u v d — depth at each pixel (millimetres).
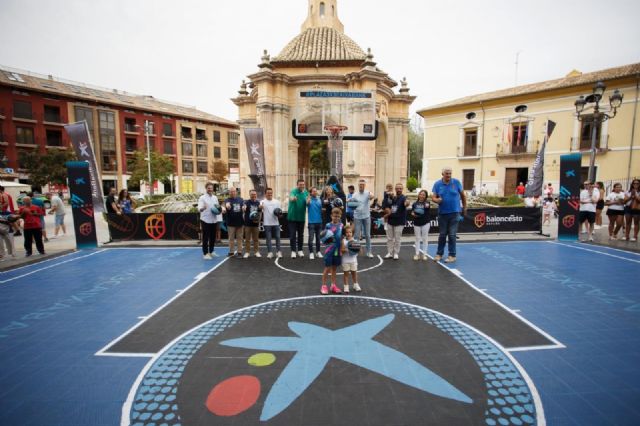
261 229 10539
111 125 41656
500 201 21125
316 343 3969
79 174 9680
